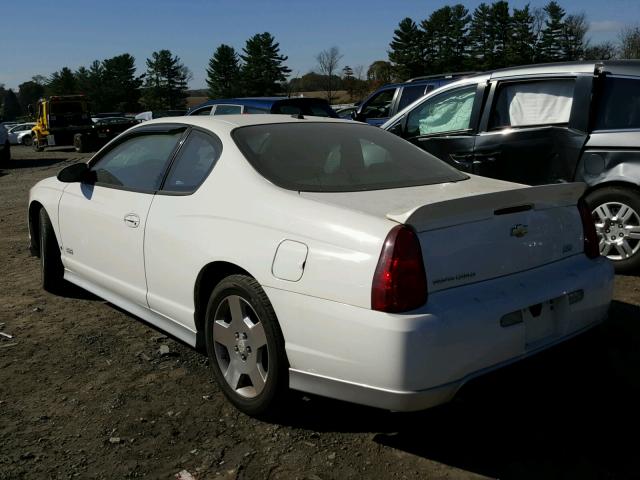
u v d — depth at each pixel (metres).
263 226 3.05
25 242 7.48
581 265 3.17
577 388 3.46
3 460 2.87
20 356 4.04
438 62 66.62
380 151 3.79
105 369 3.83
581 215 3.28
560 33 61.94
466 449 2.92
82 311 4.90
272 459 2.86
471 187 3.35
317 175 3.35
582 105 5.45
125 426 3.15
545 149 5.65
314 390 2.85
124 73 93.38
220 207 3.31
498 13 64.44
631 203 5.23
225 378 3.31
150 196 3.82
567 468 2.76
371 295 2.59
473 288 2.75
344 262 2.69
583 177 5.44
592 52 58.41
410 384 2.55
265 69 77.69
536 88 5.80
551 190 3.03
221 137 3.58
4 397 3.48
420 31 66.50
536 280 2.92
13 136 37.78
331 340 2.71
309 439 3.01
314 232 2.84
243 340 3.18
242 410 3.22
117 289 4.18
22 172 18.38
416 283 2.58
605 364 3.71
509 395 3.41
